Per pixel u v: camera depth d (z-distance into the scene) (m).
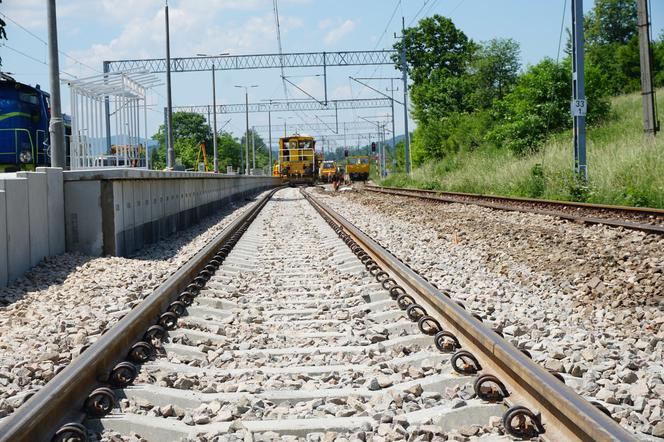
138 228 14.41
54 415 3.82
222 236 13.70
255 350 5.78
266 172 118.94
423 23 82.75
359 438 3.73
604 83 40.22
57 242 11.66
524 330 6.21
